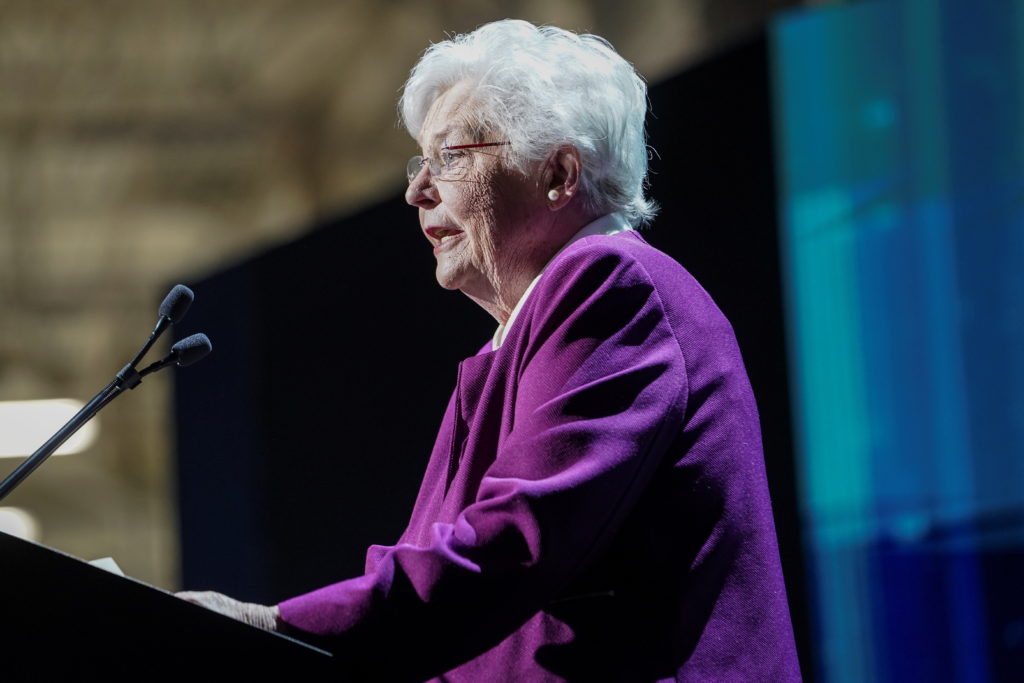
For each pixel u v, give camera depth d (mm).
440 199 3436
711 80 7824
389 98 21031
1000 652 7656
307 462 9453
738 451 3053
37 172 21188
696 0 16422
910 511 7738
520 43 3357
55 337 21203
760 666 2938
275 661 2600
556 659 2951
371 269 9094
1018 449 7520
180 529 10359
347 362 9242
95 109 21172
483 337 8500
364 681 2750
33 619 2488
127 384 3281
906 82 7711
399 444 8922
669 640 2969
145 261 21484
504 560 2703
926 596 7695
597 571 3000
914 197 7699
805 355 7746
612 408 2865
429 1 20250
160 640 2545
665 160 7680
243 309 9867
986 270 7531
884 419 7746
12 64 20719
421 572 2697
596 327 2965
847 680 7637
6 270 21172
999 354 7523
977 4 7527
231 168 21625
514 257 3338
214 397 10094
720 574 2984
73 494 19500
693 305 3152
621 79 3393
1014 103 7406
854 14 7832
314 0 20562
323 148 21531
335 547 9266
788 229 7797
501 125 3270
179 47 21000
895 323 7734
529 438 2846
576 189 3273
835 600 7672
